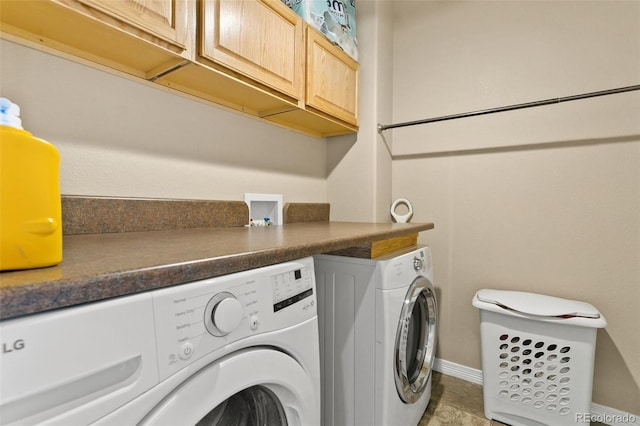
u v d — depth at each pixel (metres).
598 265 1.50
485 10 1.79
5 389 0.32
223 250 0.63
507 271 1.73
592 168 1.51
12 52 0.83
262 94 1.27
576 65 1.54
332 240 0.86
